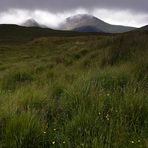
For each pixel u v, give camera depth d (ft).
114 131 14.74
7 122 16.58
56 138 14.89
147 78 25.58
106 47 55.88
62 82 28.84
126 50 43.06
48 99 21.57
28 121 15.64
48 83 30.91
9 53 170.91
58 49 150.10
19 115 17.13
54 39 241.76
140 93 20.02
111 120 15.83
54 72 43.62
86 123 15.85
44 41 237.25
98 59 45.91
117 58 41.70
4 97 23.36
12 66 77.87
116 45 49.37
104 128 15.37
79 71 39.17
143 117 16.94
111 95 20.11
